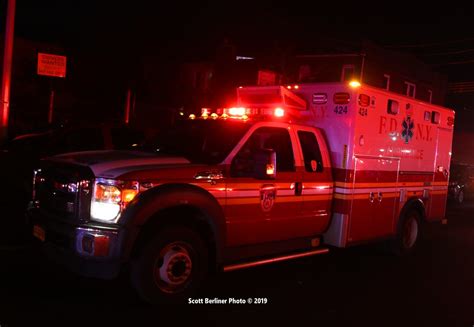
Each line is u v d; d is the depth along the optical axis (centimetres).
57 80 2492
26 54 2445
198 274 551
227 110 702
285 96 714
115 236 485
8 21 1116
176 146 641
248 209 598
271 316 536
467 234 1212
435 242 1074
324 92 738
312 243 712
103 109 2684
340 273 746
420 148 892
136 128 1055
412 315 575
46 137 977
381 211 798
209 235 574
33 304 516
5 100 1111
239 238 597
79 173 514
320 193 697
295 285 663
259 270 727
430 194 935
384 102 779
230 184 576
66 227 509
